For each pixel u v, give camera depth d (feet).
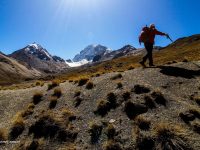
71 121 51.83
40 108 60.59
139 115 47.14
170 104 49.60
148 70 69.77
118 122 47.34
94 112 52.90
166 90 55.57
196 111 45.88
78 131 47.96
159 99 51.37
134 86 57.36
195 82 57.62
